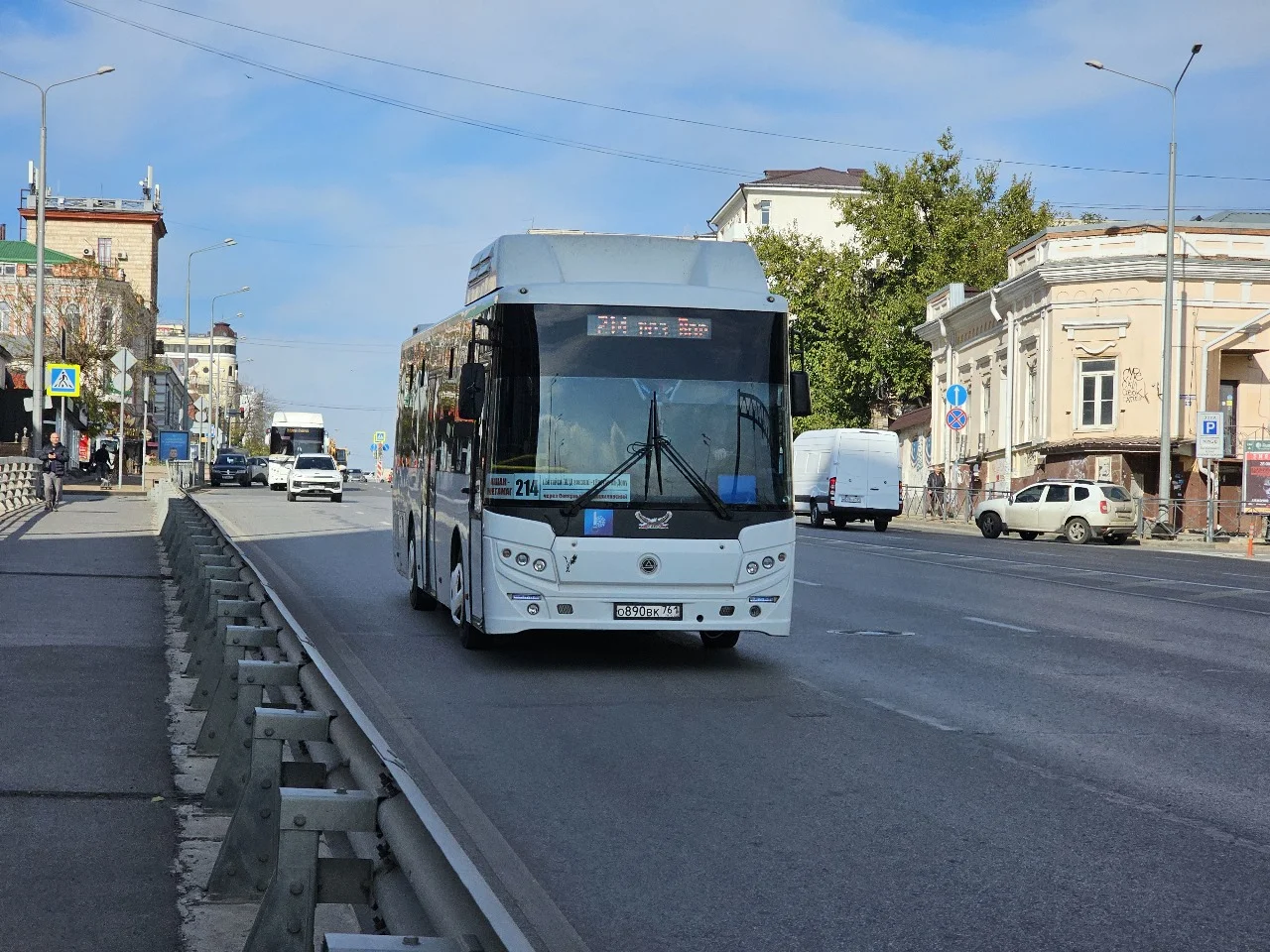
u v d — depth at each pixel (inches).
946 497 2151.8
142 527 1175.6
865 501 1791.3
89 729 350.0
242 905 213.8
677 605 479.8
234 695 317.7
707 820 278.1
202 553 555.5
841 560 1102.4
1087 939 207.0
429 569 618.8
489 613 477.4
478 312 514.6
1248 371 1829.5
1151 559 1232.8
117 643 506.9
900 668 501.7
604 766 329.1
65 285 3093.0
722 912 219.1
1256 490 1438.2
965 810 288.0
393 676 467.5
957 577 948.6
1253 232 1820.9
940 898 226.8
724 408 488.1
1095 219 2832.2
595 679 467.2
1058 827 274.8
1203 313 1809.8
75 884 223.0
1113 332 1819.6
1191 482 1808.6
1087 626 654.5
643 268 504.1
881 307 2736.2
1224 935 209.5
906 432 2647.6
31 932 199.2
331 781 184.2
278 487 2839.6
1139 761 342.0
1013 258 2041.1
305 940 155.3
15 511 1381.6
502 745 353.7
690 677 474.6
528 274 497.0
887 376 2736.2
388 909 140.0
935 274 2652.6
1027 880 238.1
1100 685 467.8
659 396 484.4
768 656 530.6
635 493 478.3
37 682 418.0
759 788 306.5
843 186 4197.8
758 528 485.1
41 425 1656.0
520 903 223.3
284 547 1067.9
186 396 3176.7
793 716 400.2
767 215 4212.6
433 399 625.0
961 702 428.5
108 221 4350.4
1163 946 204.2
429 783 308.8
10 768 305.4
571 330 483.5
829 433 1840.6
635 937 207.2
